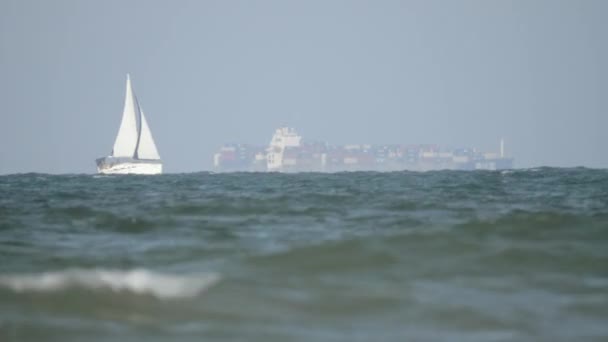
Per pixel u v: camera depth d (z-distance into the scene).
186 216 106.00
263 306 48.88
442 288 53.53
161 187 199.62
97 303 48.59
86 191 180.12
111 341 41.97
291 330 44.34
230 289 52.31
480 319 46.44
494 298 51.00
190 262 65.81
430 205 122.69
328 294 51.56
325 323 45.75
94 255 71.06
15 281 52.75
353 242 67.75
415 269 59.06
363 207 119.06
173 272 60.00
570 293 52.41
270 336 43.22
